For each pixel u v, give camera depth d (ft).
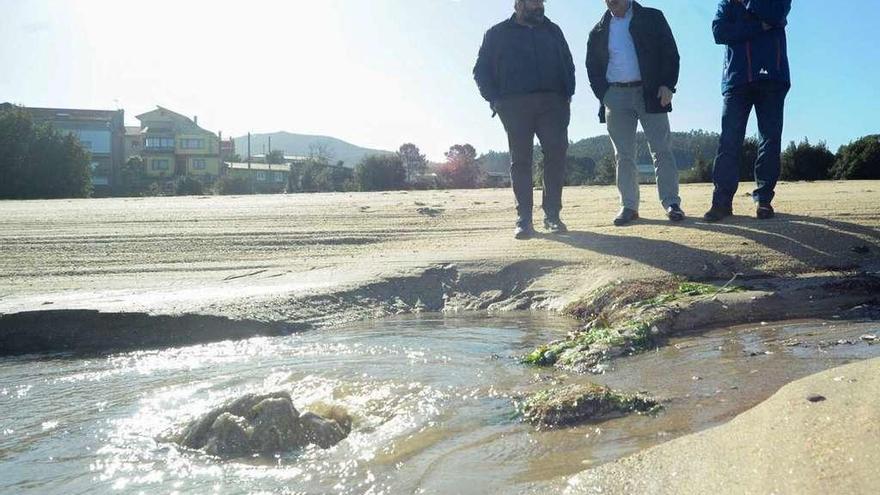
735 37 22.68
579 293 19.22
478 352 14.74
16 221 33.81
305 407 11.00
